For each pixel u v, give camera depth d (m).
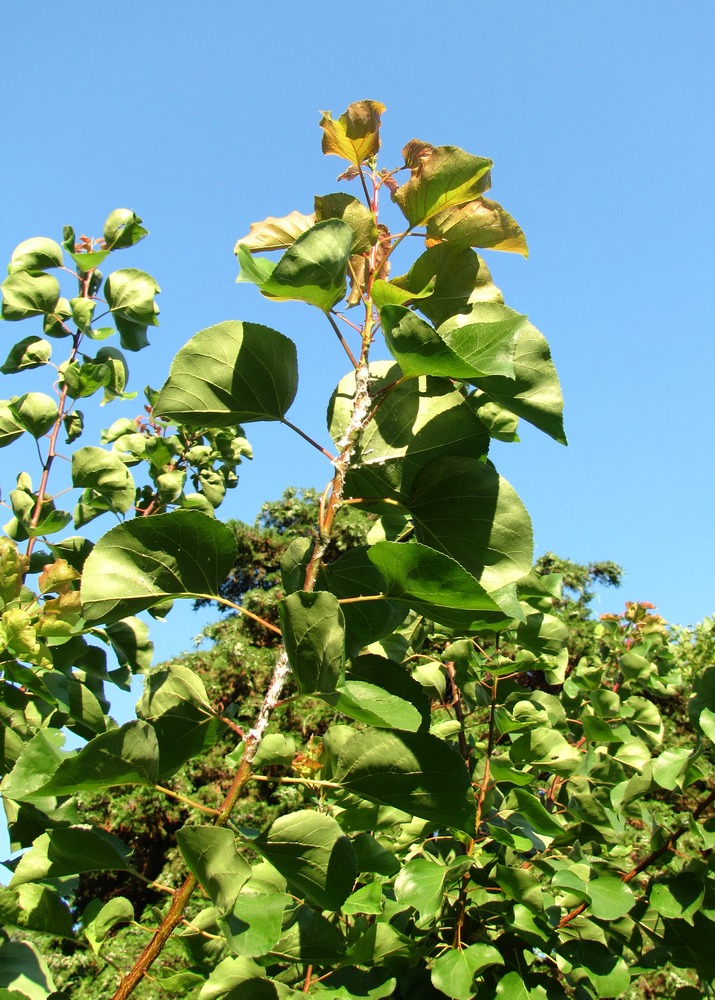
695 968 2.41
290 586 1.71
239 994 1.76
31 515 2.80
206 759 10.05
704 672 2.26
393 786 1.52
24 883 1.69
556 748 2.88
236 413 1.66
